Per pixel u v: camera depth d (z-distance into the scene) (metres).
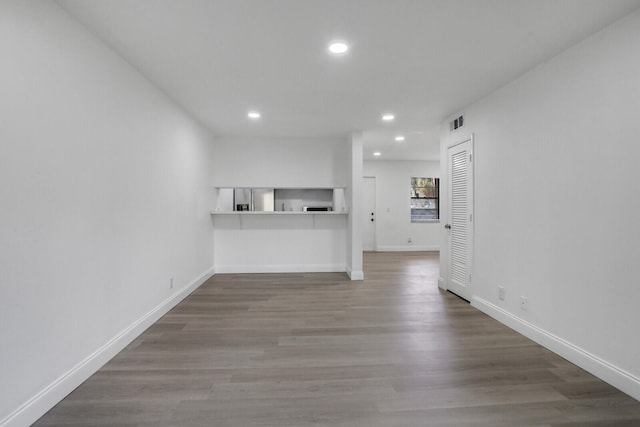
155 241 3.15
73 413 1.76
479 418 1.73
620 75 2.01
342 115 4.11
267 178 5.44
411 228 8.41
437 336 2.83
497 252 3.23
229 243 5.51
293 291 4.33
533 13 1.96
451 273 4.25
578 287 2.30
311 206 6.23
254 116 4.15
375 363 2.34
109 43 2.32
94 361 2.18
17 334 1.60
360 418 1.73
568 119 2.38
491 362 2.36
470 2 1.86
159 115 3.22
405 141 5.76
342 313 3.44
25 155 1.65
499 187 3.19
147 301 3.00
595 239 2.17
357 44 2.34
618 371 2.01
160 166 3.25
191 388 2.01
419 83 3.06
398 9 1.93
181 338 2.77
